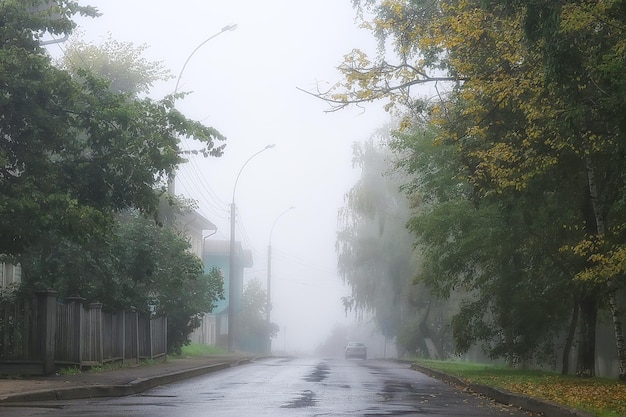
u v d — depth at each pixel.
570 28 15.35
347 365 43.16
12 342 21.84
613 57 15.71
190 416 13.92
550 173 22.69
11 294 28.78
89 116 22.72
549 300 29.41
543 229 26.02
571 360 43.06
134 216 37.47
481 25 19.22
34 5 22.56
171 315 42.44
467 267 31.47
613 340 41.69
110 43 44.69
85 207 21.28
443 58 22.28
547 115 18.38
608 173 21.89
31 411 14.57
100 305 27.05
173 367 30.52
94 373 24.09
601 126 19.31
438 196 30.94
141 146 23.16
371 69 20.14
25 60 21.48
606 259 18.88
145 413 14.37
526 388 20.16
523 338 31.50
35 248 28.78
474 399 19.77
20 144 22.31
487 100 20.89
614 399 16.56
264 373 31.25
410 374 33.84
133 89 45.19
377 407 16.16
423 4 21.84
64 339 24.38
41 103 22.17
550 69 16.17
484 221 28.66
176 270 37.00
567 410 14.12
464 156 22.36
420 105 22.58
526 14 16.16
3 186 21.59
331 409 15.49
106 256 30.52
